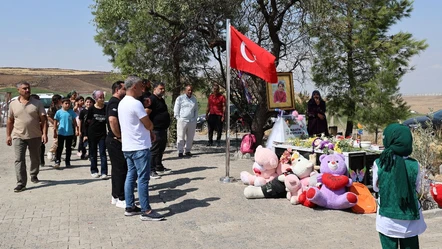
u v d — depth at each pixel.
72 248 5.26
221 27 13.48
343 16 15.43
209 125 15.52
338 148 7.52
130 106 6.27
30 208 7.04
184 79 16.30
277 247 5.26
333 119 16.94
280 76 11.91
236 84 14.08
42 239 5.58
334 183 6.76
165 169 10.11
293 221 6.33
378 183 4.11
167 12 13.03
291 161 7.52
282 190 7.45
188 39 15.34
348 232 5.83
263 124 12.76
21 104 8.33
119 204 7.11
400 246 4.06
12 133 8.39
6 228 6.02
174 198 7.62
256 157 7.77
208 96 16.77
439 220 6.60
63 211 6.86
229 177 8.91
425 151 7.80
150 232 5.86
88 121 9.55
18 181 8.22
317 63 16.19
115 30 20.17
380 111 15.34
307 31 12.88
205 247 5.29
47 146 15.95
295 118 10.13
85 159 12.62
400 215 3.91
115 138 7.04
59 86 60.59
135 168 6.55
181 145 12.45
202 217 6.53
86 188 8.48
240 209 6.94
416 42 15.67
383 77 15.28
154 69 15.44
